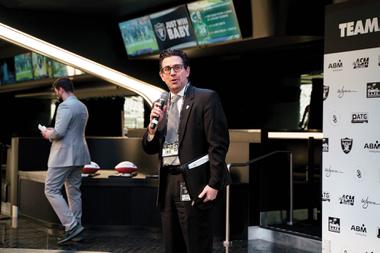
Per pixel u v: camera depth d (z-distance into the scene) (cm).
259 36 745
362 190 500
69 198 662
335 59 519
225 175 371
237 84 1059
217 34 794
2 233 723
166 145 381
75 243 659
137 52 929
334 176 523
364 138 497
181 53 383
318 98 943
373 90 489
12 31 861
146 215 708
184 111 376
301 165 790
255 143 702
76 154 638
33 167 850
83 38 923
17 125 1691
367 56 493
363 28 495
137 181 710
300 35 738
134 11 888
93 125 1407
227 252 623
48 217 754
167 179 381
